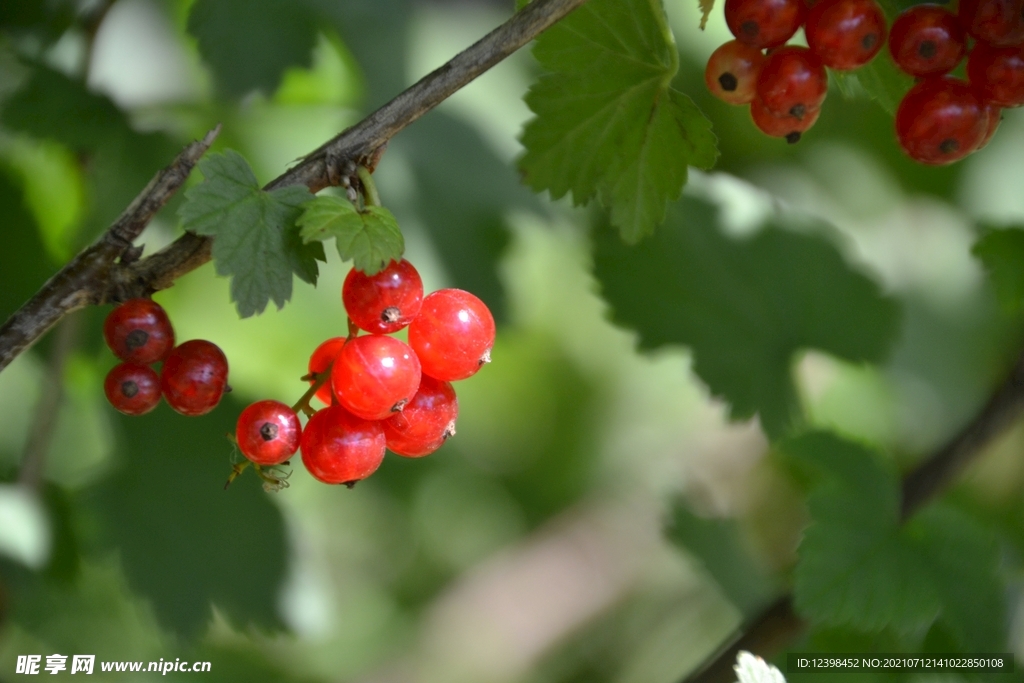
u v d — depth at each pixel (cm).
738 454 75
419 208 52
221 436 53
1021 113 68
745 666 44
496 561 78
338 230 41
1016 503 60
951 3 44
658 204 44
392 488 74
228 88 51
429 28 58
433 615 75
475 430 77
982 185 68
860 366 53
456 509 77
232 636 71
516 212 55
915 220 69
